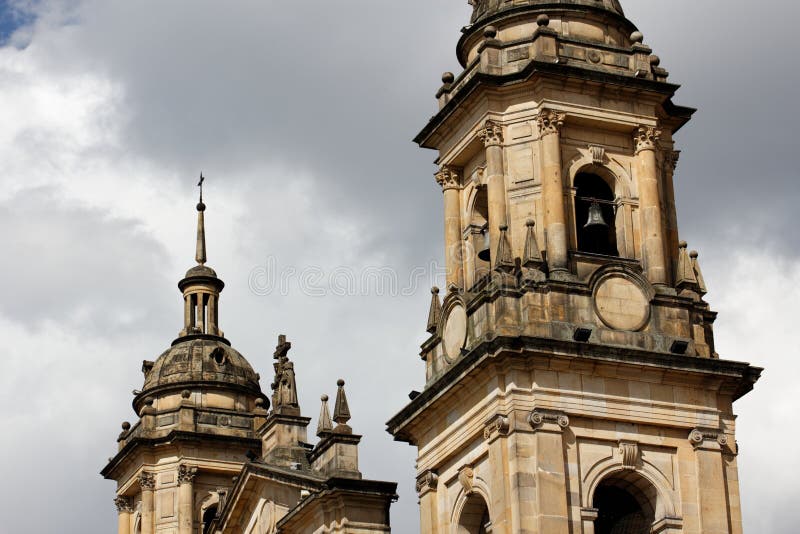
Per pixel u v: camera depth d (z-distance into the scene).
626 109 67.25
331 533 73.00
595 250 67.31
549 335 62.75
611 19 69.75
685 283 65.50
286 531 75.69
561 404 62.19
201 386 92.06
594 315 63.59
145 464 90.44
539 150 66.06
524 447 61.53
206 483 90.19
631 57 68.50
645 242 65.94
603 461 62.31
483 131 66.81
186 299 96.06
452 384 64.31
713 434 63.59
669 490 62.69
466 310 65.12
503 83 66.94
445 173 69.31
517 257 64.88
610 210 67.31
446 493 65.56
